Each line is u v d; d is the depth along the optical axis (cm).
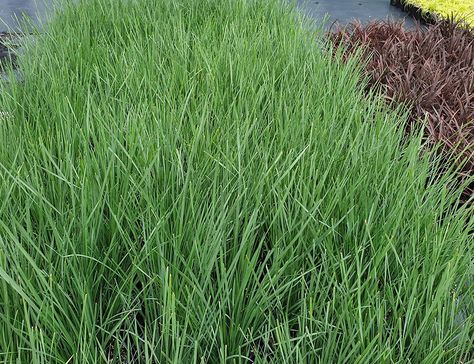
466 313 133
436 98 286
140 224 148
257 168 165
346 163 172
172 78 233
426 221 152
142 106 202
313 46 287
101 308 125
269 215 154
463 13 479
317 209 149
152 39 277
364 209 153
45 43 279
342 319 116
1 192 145
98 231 135
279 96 224
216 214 146
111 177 148
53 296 111
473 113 262
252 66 252
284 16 336
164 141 171
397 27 395
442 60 345
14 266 118
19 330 109
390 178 172
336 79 251
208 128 187
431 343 114
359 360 105
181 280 129
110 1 331
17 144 174
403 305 122
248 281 131
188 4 347
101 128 172
